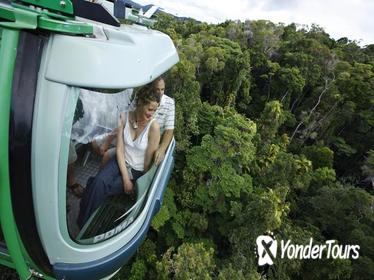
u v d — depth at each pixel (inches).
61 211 124.0
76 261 142.7
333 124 1849.2
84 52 108.0
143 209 176.2
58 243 131.3
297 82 1815.9
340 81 1899.6
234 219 1026.1
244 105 1753.2
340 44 2664.9
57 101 107.6
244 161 1061.8
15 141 107.8
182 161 1130.7
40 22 101.5
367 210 1143.6
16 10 100.5
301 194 1378.0
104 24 139.2
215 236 1118.4
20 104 106.0
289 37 2394.2
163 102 171.9
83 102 121.8
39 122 108.1
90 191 137.9
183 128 1093.8
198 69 1589.6
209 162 1045.8
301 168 1285.7
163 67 148.2
